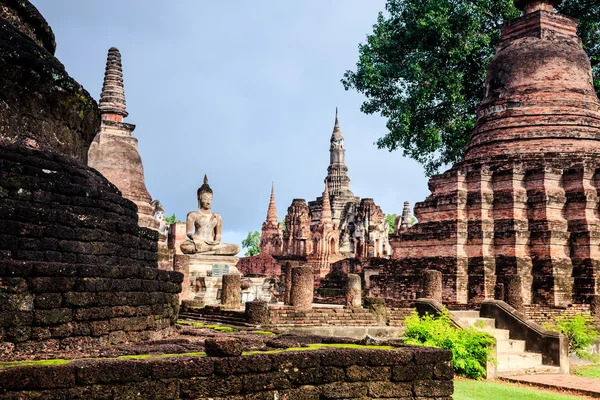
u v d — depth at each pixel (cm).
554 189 2427
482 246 2422
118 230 1019
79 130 1146
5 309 734
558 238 2352
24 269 755
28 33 1126
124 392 601
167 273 1023
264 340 877
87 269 827
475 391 1305
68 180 1016
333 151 7012
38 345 757
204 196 2708
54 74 1033
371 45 3475
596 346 1978
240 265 4953
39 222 888
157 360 625
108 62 3070
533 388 1430
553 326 1914
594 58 3275
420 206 2678
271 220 6184
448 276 2433
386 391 735
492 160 2584
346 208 6100
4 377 550
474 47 3145
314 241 5175
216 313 1858
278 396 677
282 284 3797
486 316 1922
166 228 4816
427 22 3114
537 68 2683
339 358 717
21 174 935
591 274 2284
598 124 2625
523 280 2312
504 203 2452
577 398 1303
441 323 1566
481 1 3162
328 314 1789
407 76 3225
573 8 3269
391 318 1956
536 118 2616
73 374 582
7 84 958
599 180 2406
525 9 2850
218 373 648
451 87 3177
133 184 2917
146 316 929
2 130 952
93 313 824
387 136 3453
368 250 5438
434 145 3278
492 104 2750
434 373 766
